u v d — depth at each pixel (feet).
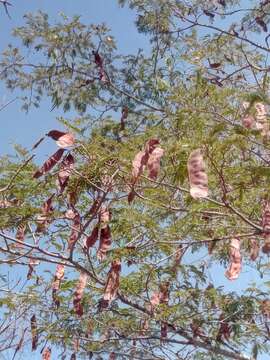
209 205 19.80
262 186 19.21
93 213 19.76
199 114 20.79
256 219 20.85
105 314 26.27
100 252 19.31
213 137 17.29
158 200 20.85
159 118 29.45
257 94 17.67
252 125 17.66
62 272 22.79
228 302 24.98
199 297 25.07
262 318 24.76
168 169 18.67
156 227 22.59
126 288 24.66
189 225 21.63
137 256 23.63
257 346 24.62
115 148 20.13
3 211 20.76
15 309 25.52
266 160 19.56
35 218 21.02
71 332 26.14
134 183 17.71
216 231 21.42
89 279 24.62
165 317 24.40
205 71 30.12
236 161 19.92
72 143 18.07
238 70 29.91
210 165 18.30
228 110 19.95
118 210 22.49
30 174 21.21
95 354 27.48
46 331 25.98
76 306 20.35
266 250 18.17
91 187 19.92
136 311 25.64
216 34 33.27
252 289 24.99
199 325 24.67
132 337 25.98
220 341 24.50
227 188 19.63
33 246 20.30
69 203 21.06
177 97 22.58
